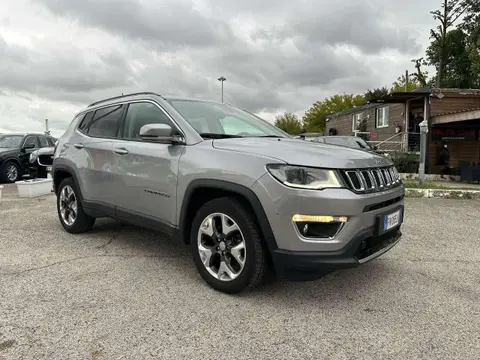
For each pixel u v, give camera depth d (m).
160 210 3.63
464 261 4.19
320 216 2.73
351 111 27.11
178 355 2.30
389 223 3.16
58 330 2.56
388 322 2.76
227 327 2.64
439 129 16.73
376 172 3.14
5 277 3.50
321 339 2.51
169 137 3.43
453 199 9.05
